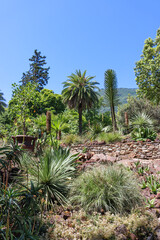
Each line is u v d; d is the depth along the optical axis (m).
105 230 2.44
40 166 3.76
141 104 14.80
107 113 31.06
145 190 3.53
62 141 9.86
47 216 2.78
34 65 45.66
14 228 2.27
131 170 4.48
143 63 22.12
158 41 21.52
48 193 3.34
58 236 2.40
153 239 2.44
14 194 2.24
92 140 9.34
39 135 6.69
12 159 2.69
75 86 22.45
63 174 3.78
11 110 7.09
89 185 3.30
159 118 12.88
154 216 2.76
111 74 11.73
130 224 2.56
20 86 6.94
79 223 2.67
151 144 7.39
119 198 2.98
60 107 33.16
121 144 7.88
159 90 21.08
